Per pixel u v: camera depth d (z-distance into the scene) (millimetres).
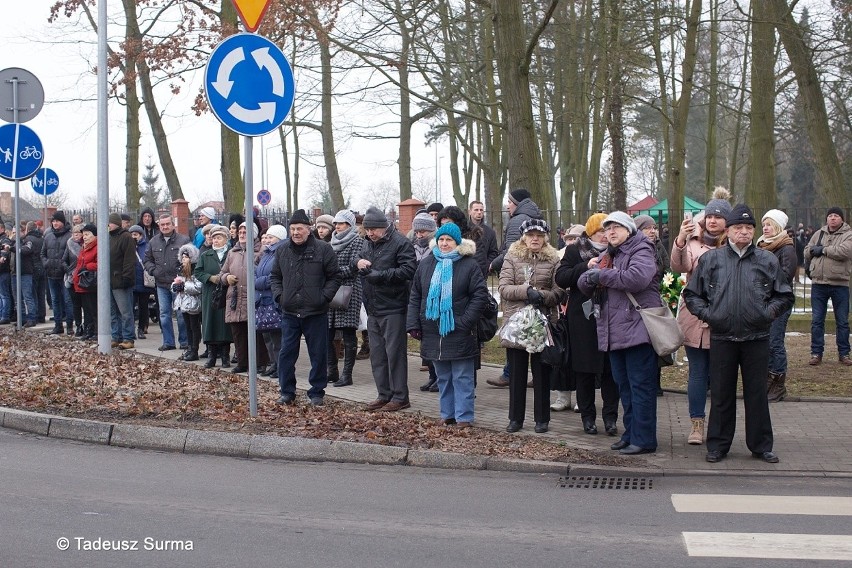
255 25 8633
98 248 13289
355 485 7285
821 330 12898
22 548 5434
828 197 18672
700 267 8219
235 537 5766
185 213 22625
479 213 12586
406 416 9680
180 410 9375
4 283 18625
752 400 8078
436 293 9141
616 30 22359
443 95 24891
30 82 14617
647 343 8227
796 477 7637
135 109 28469
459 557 5449
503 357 14195
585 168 34781
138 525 5969
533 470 7875
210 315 12680
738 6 20906
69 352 13578
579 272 8766
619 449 8500
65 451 8273
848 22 20781
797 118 33375
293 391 10125
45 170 17812
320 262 9969
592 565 5336
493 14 14398
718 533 5992
